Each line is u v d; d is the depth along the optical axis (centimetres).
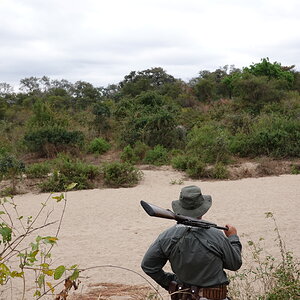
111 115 2756
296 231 974
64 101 4856
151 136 2267
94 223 1127
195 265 341
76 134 2262
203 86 4641
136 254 862
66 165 1678
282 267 571
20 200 1439
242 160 2006
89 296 630
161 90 5119
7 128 2753
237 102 3228
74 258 845
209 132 2131
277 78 4106
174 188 1573
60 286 693
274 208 1208
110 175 1666
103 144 2345
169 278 365
